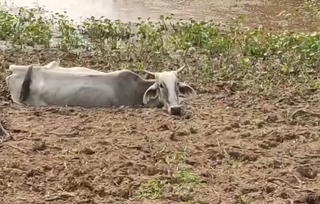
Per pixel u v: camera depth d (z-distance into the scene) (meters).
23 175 10.24
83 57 18.31
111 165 10.70
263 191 9.92
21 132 12.19
